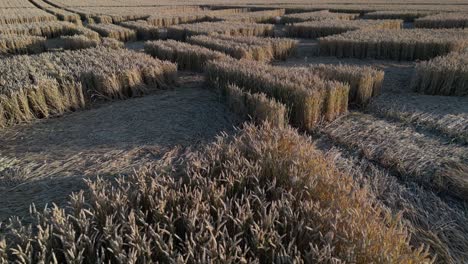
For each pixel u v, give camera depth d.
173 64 7.24
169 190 2.62
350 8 25.83
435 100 6.02
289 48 10.50
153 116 5.36
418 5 29.11
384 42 10.04
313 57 10.91
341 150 4.27
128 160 4.02
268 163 2.98
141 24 17.34
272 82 5.43
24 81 5.73
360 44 10.28
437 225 2.87
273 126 4.25
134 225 2.13
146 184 2.73
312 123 4.93
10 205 3.12
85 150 4.27
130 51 8.56
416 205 3.15
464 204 3.15
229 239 2.04
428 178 3.52
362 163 3.88
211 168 2.97
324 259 1.88
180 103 5.95
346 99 5.41
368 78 5.70
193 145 4.42
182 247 2.16
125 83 6.39
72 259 2.01
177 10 30.30
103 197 2.47
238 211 2.35
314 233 2.13
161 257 2.05
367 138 4.47
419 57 9.82
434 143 4.28
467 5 28.45
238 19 19.94
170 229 2.23
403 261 1.85
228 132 4.81
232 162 3.08
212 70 6.91
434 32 11.64
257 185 2.68
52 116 5.52
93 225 2.28
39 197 3.25
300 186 2.68
